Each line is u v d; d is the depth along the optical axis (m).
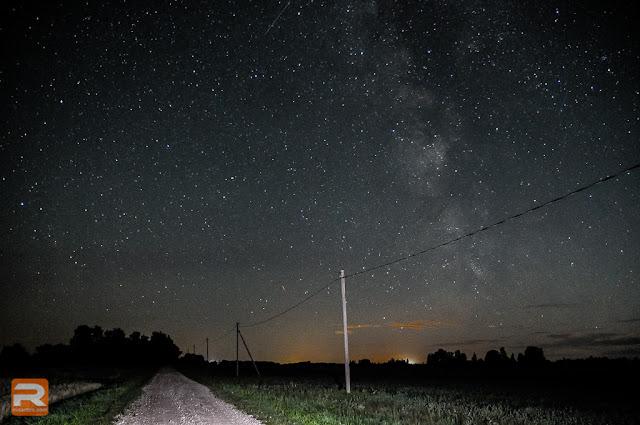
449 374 52.00
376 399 22.62
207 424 16.36
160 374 65.75
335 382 39.00
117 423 16.75
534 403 21.62
